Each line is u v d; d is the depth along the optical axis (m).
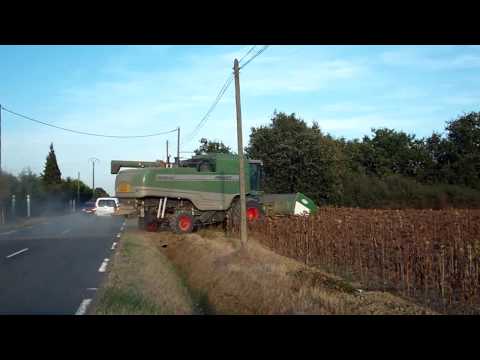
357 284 11.86
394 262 12.95
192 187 24.44
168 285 11.43
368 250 14.27
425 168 60.47
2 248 19.12
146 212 24.77
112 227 32.19
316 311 8.26
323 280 11.38
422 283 11.61
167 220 24.62
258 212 24.92
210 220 25.23
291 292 9.51
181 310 8.98
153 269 13.30
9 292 10.24
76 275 12.54
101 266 14.16
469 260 10.51
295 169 40.09
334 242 15.70
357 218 16.34
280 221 19.72
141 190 23.81
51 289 10.58
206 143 56.81
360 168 63.53
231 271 12.20
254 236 22.00
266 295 9.43
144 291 10.01
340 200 44.47
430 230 14.36
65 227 32.47
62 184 69.69
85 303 9.13
